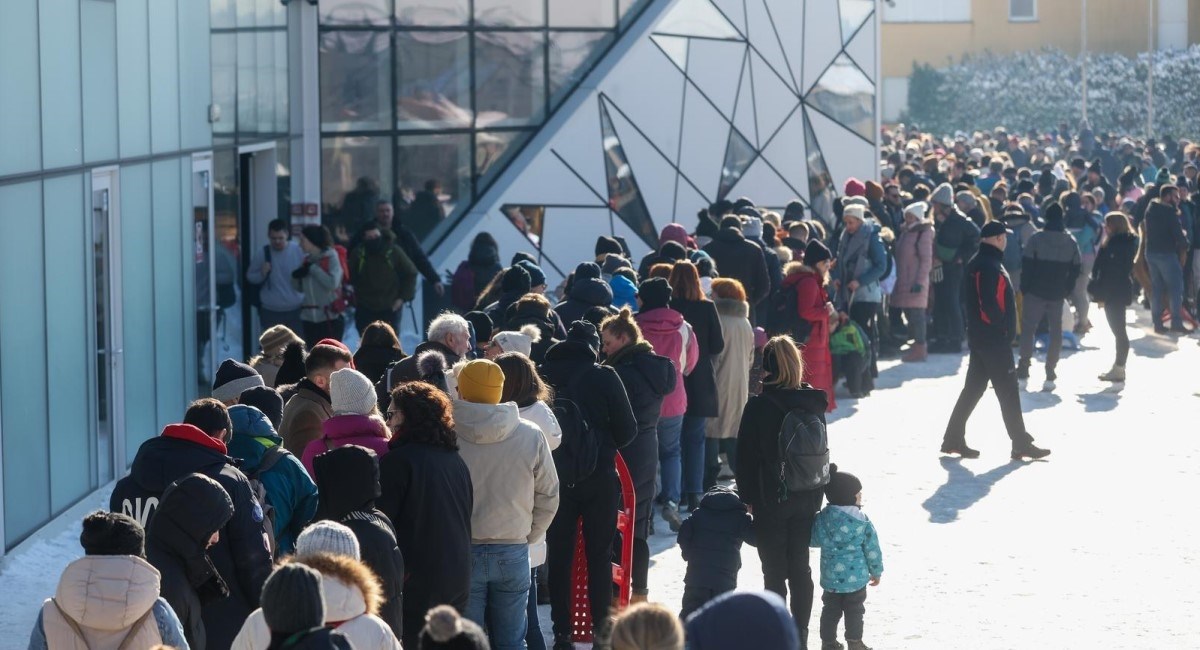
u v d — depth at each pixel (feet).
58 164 70.59
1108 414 99.40
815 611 58.03
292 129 122.52
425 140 130.31
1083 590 59.21
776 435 51.08
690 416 72.08
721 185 144.15
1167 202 135.44
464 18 131.44
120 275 78.69
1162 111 364.38
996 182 164.04
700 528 50.03
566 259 133.49
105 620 34.01
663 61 138.51
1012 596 58.54
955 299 126.62
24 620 55.88
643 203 137.59
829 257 94.02
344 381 44.86
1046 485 78.54
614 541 57.41
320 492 39.34
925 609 56.90
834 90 156.76
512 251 131.03
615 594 54.60
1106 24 401.08
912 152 219.61
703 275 84.38
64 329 71.26
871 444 90.22
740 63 145.79
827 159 155.94
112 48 77.87
